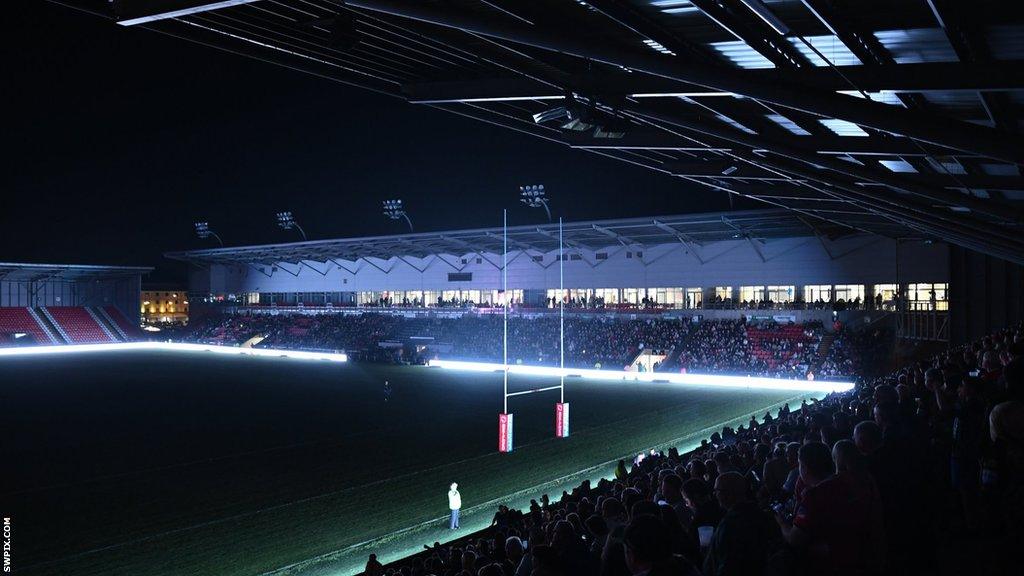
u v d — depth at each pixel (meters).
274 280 95.06
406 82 15.80
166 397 50.56
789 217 50.59
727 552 4.91
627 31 11.23
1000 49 9.29
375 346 76.94
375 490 26.47
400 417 42.22
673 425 38.84
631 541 4.14
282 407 46.12
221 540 21.08
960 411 9.26
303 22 12.16
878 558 5.16
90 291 101.31
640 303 68.19
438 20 8.92
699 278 64.69
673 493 8.34
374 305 86.06
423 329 79.75
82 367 70.44
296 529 22.09
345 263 88.19
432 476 28.50
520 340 72.19
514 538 11.48
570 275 71.88
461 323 78.38
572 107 13.38
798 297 60.09
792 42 10.30
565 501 18.89
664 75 9.20
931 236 42.28
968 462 8.94
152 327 119.81
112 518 23.25
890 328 54.97
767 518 5.14
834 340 56.62
